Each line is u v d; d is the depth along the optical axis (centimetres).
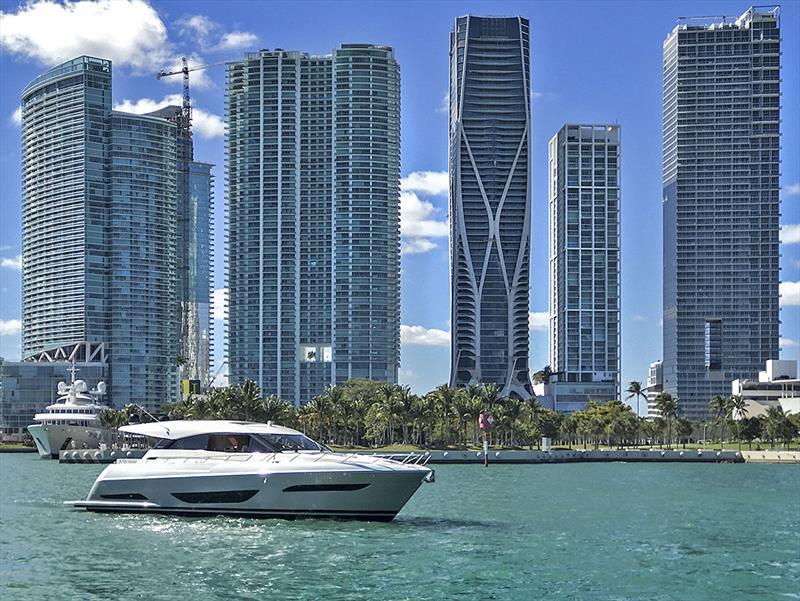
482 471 15800
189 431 7319
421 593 4956
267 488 6981
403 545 6231
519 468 16900
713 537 7081
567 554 6144
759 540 6938
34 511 8006
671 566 5803
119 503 7244
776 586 5259
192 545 6109
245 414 19038
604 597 4959
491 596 4931
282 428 7438
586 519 8094
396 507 7038
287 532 6581
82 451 18838
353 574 5341
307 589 4991
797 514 8762
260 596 4853
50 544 6175
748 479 14212
